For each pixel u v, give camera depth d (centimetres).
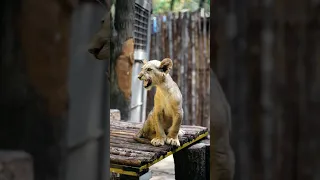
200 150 280
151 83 245
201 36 556
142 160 208
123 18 452
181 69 562
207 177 289
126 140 261
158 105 249
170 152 241
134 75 503
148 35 548
